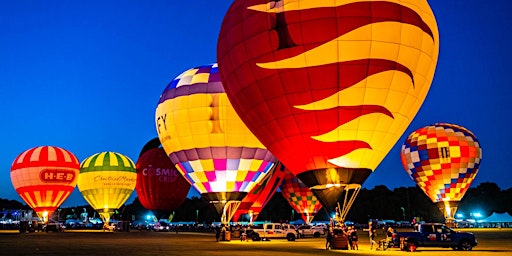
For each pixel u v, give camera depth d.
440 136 42.59
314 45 18.88
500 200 98.38
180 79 31.89
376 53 18.81
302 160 20.72
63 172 49.66
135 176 52.84
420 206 102.19
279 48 19.41
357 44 18.70
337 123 19.44
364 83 18.94
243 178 30.48
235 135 29.89
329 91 19.06
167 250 22.38
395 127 20.31
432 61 20.62
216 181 30.38
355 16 18.78
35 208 49.50
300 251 21.58
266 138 21.70
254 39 20.08
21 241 30.61
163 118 31.67
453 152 41.78
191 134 30.17
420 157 43.19
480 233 41.12
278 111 20.11
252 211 41.22
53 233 48.12
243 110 22.14
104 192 51.50
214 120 29.89
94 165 52.28
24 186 49.06
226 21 22.25
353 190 20.89
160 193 50.28
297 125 19.91
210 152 29.94
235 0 22.56
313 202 46.56
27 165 48.97
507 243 26.73
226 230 30.92
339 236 22.62
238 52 20.80
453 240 22.19
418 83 20.14
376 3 19.05
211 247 24.62
